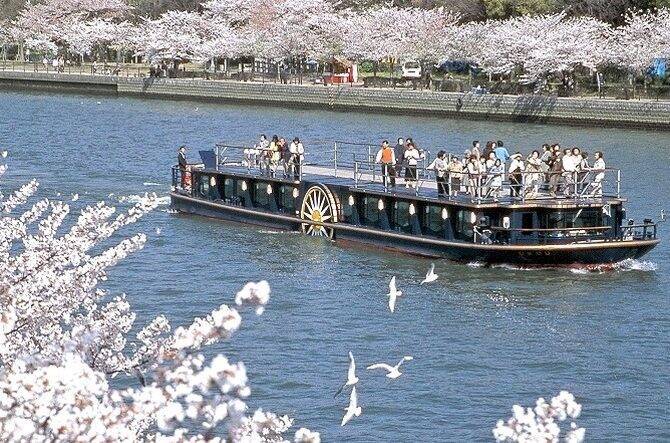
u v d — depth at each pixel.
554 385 59.72
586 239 83.38
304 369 61.47
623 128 178.88
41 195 116.06
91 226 42.19
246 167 106.56
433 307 73.69
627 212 104.88
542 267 82.88
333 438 52.56
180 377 25.27
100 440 24.30
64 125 191.62
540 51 198.12
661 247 90.75
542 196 85.31
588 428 54.25
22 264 39.00
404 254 88.94
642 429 54.16
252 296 24.86
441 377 60.59
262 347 64.88
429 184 97.00
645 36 196.75
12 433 23.81
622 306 73.88
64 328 46.94
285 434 53.12
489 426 53.97
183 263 86.19
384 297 76.06
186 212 107.94
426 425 54.09
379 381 59.88
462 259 84.81
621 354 64.62
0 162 142.38
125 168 138.25
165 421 24.97
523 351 65.12
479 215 84.31
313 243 93.94
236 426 25.61
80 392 24.30
